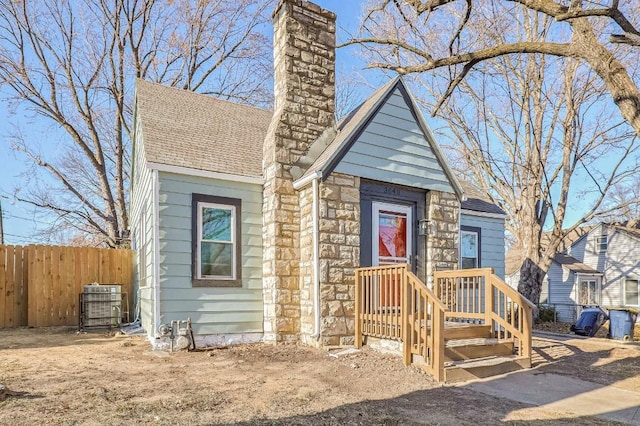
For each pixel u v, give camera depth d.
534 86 16.42
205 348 7.50
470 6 7.04
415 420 4.00
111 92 20.89
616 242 24.70
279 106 8.88
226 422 3.72
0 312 11.04
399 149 8.63
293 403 4.35
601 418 4.26
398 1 7.88
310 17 9.13
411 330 6.19
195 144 8.83
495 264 12.67
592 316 12.71
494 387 5.43
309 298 7.77
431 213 8.91
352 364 6.23
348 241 7.85
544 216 17.27
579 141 16.89
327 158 7.80
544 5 6.25
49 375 5.29
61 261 11.62
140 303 10.77
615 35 5.93
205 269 8.01
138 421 3.67
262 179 8.62
